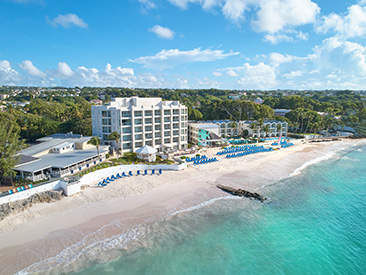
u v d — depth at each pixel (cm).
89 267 2917
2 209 3747
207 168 6475
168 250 3284
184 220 4016
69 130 9244
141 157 6869
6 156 4409
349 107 16662
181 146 8712
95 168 5706
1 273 2742
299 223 4072
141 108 7569
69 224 3709
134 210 4209
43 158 5712
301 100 17938
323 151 9325
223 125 11169
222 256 3222
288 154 8506
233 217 4181
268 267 3064
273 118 13625
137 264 3006
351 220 4203
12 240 3288
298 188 5516
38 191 4306
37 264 2905
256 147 9169
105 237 3456
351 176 6438
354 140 11938
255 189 5353
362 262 3192
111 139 6931
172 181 5484
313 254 3325
